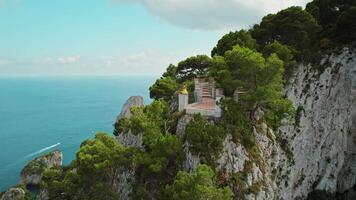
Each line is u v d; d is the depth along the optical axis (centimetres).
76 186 5969
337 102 7644
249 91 6191
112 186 6056
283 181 6612
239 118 6003
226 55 6281
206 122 5875
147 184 5578
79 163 6069
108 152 6106
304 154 7181
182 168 5550
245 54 6016
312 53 8050
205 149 5500
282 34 8388
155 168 5388
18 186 10125
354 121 7725
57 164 11831
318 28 8450
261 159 6047
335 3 9106
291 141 7056
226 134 5728
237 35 8206
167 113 7012
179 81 10181
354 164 7744
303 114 7444
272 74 6034
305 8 9688
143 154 5791
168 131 6275
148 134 5997
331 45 8131
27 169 11225
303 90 7662
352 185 7706
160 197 5341
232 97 6494
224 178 5425
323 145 7438
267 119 6562
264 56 7544
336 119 7569
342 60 7800
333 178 7375
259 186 5738
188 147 5606
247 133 5956
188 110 6241
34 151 15925
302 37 8150
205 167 4850
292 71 7744
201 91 7069
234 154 5666
